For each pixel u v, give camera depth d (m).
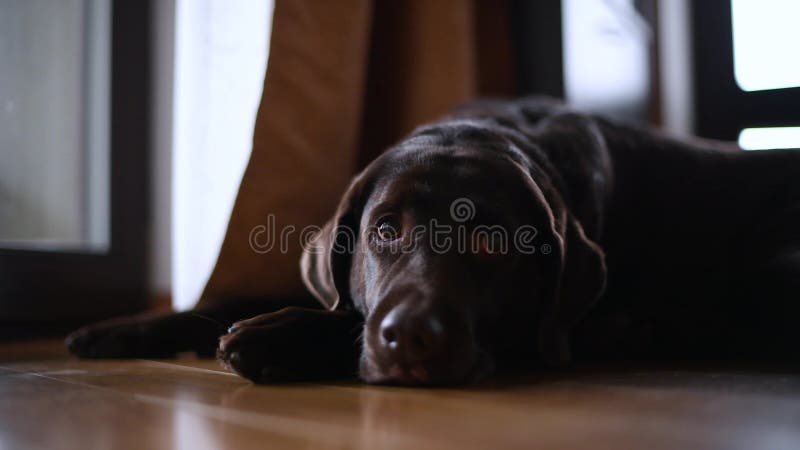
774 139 3.76
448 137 1.68
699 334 1.95
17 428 0.92
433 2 2.83
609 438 0.84
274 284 2.17
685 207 2.18
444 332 1.25
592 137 2.05
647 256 2.11
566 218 1.59
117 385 1.31
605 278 1.62
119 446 0.82
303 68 2.28
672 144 2.30
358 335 1.50
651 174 2.20
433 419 0.95
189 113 2.38
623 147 2.19
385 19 2.93
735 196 2.21
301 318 1.41
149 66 2.83
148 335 1.82
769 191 2.22
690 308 2.03
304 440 0.83
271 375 1.33
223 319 1.91
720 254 2.14
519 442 0.82
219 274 2.11
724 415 0.98
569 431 0.87
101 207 2.72
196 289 2.34
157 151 2.84
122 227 2.73
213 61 2.33
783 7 3.64
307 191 2.26
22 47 2.52
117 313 2.72
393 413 1.00
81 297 2.59
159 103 2.83
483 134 1.71
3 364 1.69
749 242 2.14
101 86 2.71
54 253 2.49
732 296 2.02
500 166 1.51
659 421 0.94
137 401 1.12
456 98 2.83
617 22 3.82
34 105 2.57
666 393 1.19
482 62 3.53
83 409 1.05
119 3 2.70
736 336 1.92
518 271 1.49
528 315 1.55
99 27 2.72
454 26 2.83
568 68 3.40
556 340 1.52
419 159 1.52
